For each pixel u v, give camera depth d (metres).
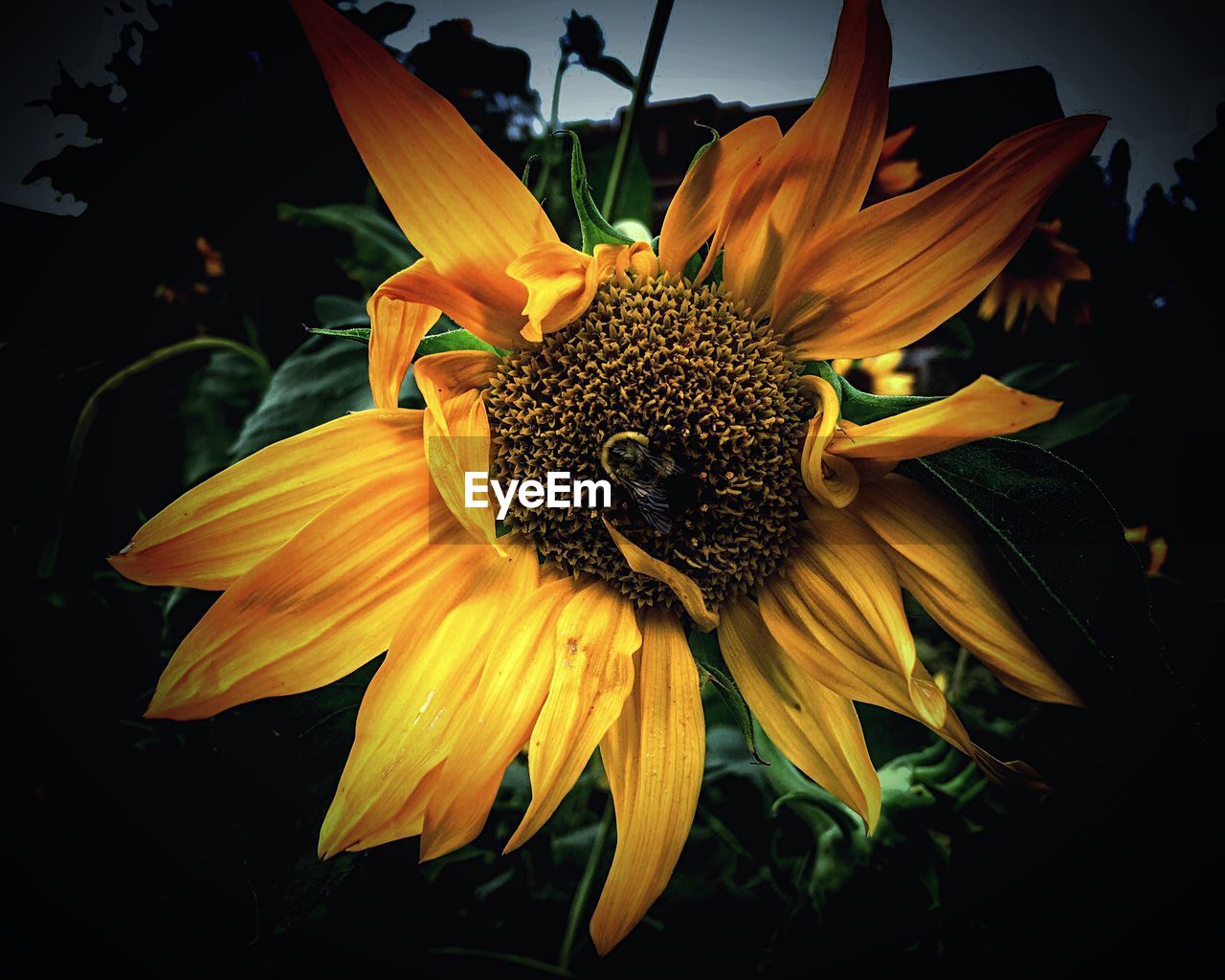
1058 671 0.23
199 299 0.34
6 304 0.32
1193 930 0.27
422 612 0.24
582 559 0.25
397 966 0.29
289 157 0.33
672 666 0.24
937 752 0.29
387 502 0.24
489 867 0.31
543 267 0.22
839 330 0.24
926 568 0.23
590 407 0.24
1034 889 0.27
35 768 0.30
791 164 0.23
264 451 0.23
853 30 0.22
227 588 0.23
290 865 0.24
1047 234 0.33
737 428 0.24
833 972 0.27
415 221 0.22
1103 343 0.33
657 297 0.24
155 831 0.29
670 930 0.30
